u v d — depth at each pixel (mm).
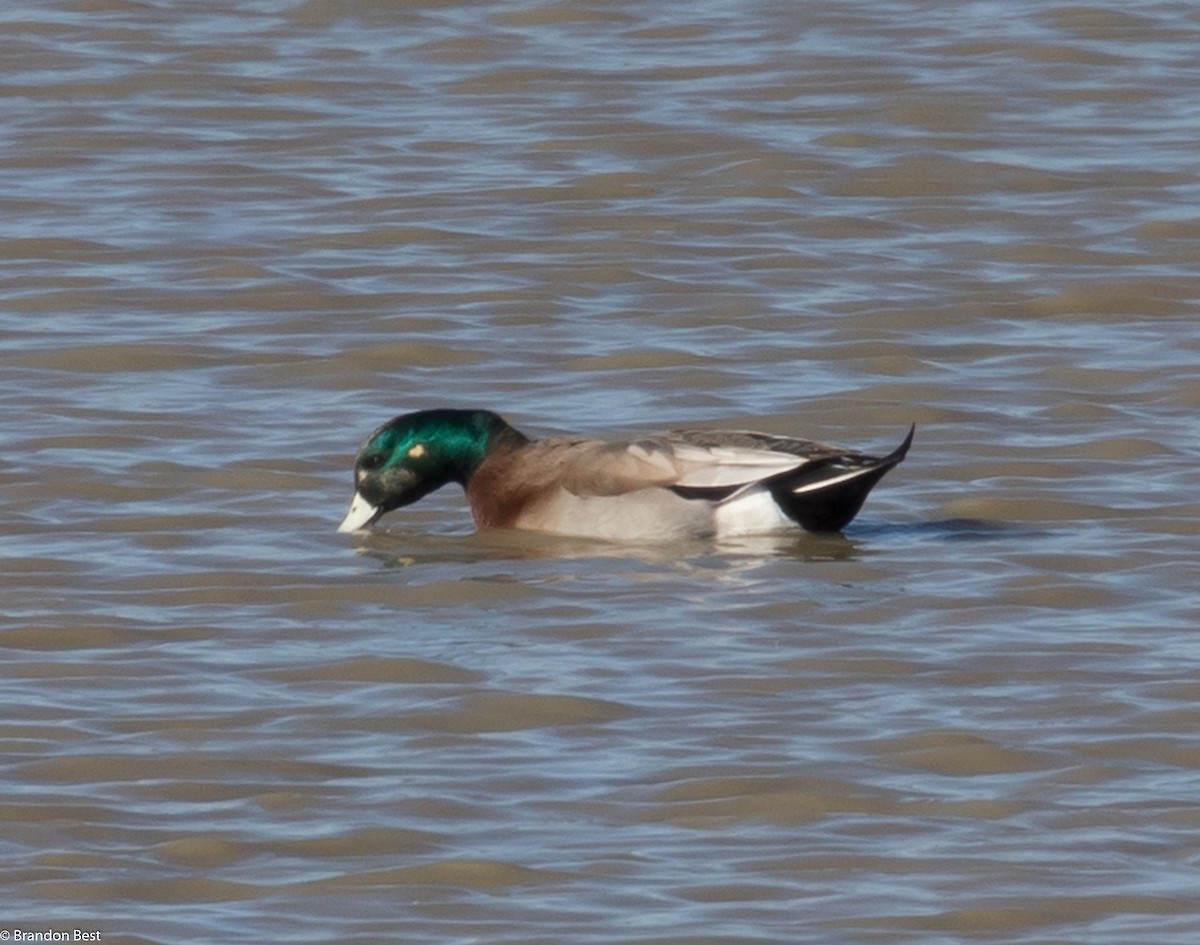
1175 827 11359
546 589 14930
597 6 31125
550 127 26672
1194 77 28469
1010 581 14875
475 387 19156
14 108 27266
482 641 13938
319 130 26625
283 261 22312
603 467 16203
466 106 27516
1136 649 13656
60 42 29688
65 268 22078
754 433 16312
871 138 26266
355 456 17531
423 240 23016
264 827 11375
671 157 25672
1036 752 12219
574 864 11000
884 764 12070
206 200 24266
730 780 11867
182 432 17953
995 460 17344
